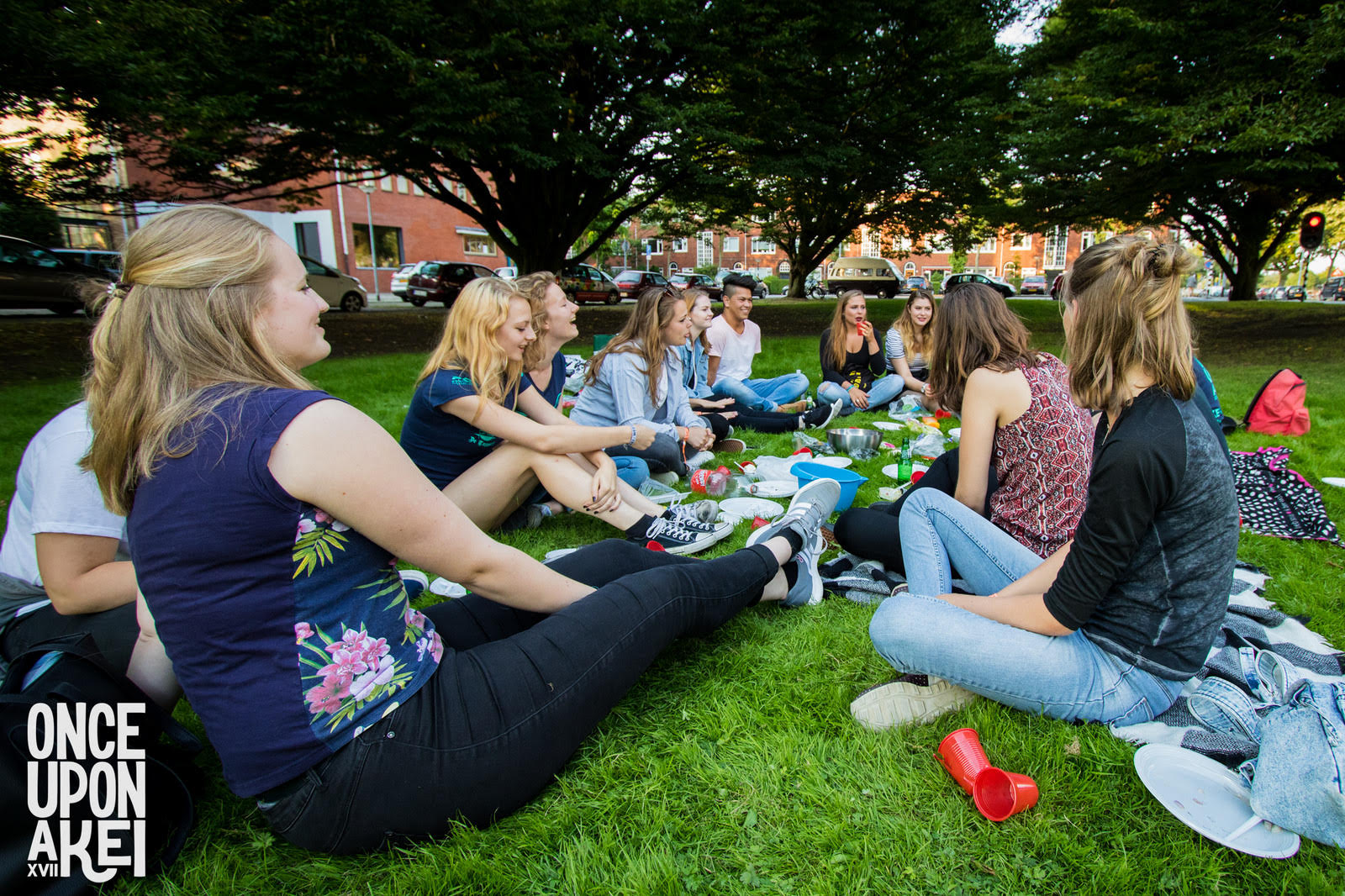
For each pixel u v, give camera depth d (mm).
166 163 9156
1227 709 1517
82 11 6652
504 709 1288
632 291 30172
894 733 1670
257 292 1124
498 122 9562
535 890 1303
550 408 3020
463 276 21688
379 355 10008
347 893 1280
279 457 1040
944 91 13242
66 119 7391
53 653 1270
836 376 5574
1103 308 1371
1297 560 2619
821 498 2559
